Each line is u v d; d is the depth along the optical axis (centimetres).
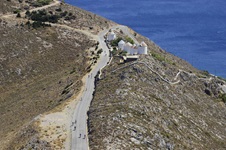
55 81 16075
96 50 18338
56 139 9781
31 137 9975
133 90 12581
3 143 10575
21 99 15200
